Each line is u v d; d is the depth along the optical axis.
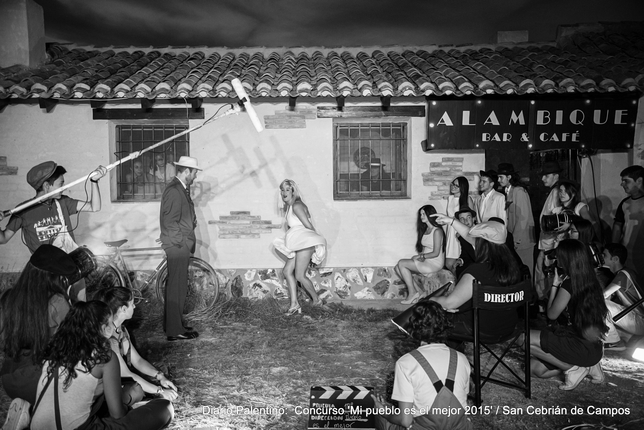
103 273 7.62
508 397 4.94
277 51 10.02
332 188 8.16
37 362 3.58
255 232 8.14
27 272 3.77
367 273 8.18
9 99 7.81
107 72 8.34
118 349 4.29
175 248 6.48
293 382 5.33
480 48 9.88
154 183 8.26
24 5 8.27
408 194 8.24
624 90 7.52
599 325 4.77
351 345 6.36
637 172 7.17
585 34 9.83
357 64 8.97
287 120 8.07
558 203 7.29
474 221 7.55
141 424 3.79
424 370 3.59
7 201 8.00
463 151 8.16
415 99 8.00
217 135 8.07
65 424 3.39
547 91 7.52
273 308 7.73
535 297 7.28
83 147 8.03
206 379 5.40
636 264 7.25
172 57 9.55
